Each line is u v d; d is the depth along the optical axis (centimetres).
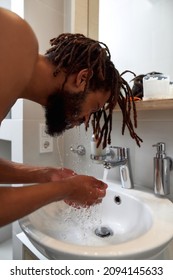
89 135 88
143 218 57
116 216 68
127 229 62
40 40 86
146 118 71
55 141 96
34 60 44
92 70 50
